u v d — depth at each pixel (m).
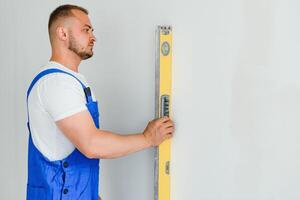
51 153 1.79
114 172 2.25
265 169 1.58
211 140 1.77
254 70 1.60
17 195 2.88
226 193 1.72
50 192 1.80
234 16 1.66
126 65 2.13
